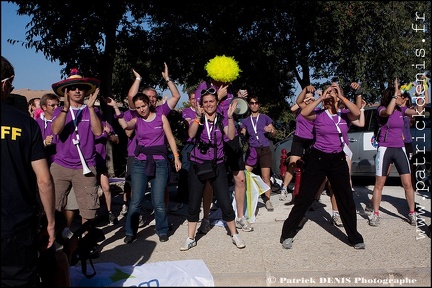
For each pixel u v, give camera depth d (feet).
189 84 49.60
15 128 10.16
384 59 49.49
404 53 49.19
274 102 54.44
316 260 15.57
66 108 15.85
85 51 36.11
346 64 51.31
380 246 16.92
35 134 10.58
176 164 18.70
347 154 20.59
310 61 53.47
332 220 20.40
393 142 19.53
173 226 21.29
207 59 45.27
